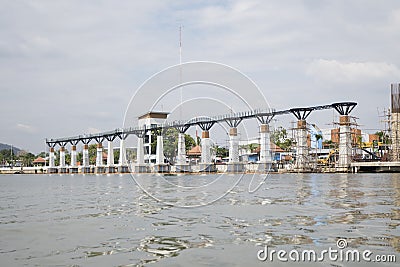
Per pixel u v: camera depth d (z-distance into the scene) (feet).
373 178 173.17
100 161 427.33
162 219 46.09
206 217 46.96
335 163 293.02
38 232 38.70
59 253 29.50
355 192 84.89
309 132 375.45
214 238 33.91
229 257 27.43
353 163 276.82
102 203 68.74
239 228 38.63
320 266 25.00
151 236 35.45
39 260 27.50
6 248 31.45
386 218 43.45
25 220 47.73
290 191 90.02
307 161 304.50
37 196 92.38
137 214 51.29
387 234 34.14
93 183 170.09
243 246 30.58
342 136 285.23
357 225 38.96
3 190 126.41
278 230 36.96
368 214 46.93
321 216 45.75
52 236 36.42
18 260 27.58
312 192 86.07
